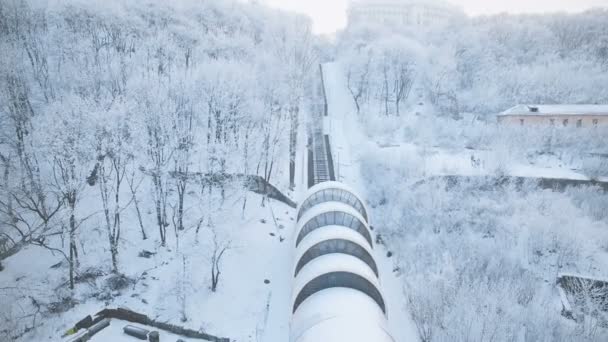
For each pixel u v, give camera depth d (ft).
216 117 166.20
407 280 135.03
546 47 360.28
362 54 337.11
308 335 86.89
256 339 113.19
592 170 184.24
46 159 132.77
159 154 142.10
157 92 149.89
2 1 219.41
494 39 372.79
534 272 136.36
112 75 184.34
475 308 112.88
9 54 166.20
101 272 132.05
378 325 88.28
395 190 184.44
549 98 283.18
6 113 147.64
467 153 219.82
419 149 215.51
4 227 137.28
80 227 141.08
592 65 313.73
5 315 110.93
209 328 116.16
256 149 185.57
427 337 108.58
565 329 106.73
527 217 155.02
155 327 116.16
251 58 263.90
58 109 136.67
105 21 260.83
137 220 154.30
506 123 252.01
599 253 140.97
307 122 273.95
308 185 205.57
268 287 135.85
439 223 162.09
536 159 209.36
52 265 133.90
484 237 156.97
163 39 244.63
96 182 159.84
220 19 341.21
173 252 144.36
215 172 154.20
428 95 305.53
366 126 266.36
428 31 451.94
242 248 150.92
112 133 126.31
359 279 101.81
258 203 179.22
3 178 132.77
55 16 245.04
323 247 114.93
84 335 107.24
